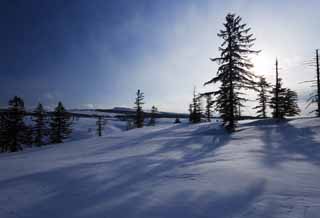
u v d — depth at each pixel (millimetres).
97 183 6484
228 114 22062
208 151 12211
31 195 5652
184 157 10664
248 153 10484
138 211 4398
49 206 4883
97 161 10547
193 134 22734
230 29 22188
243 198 4695
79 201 5098
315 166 7375
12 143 31172
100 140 24047
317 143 12211
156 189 5637
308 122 20656
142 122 50031
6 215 4508
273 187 5262
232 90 21766
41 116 39031
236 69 22047
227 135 19266
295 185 5367
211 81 22906
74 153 15281
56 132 39281
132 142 19766
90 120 113188
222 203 4520
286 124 21312
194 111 46344
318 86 25125
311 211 3916
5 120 31062
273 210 4031
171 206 4539
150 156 11414
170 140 18875
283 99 30375
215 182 5902
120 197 5215
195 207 4426
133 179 6746
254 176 6246
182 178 6520
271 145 12680
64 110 40188
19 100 31953
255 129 20469
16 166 10141
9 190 6113
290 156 9273
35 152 18672
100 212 4449
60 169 8781
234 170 7031
